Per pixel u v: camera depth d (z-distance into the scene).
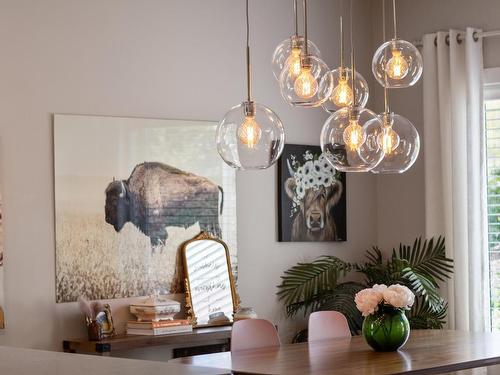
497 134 6.77
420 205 7.04
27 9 5.46
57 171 5.54
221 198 6.25
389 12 7.25
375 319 4.55
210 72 6.29
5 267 5.31
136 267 5.83
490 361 4.32
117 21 5.84
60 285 5.52
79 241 5.61
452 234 6.68
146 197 5.89
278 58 3.97
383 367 4.03
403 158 3.84
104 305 5.57
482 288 6.55
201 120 6.21
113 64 5.81
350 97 4.20
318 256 6.88
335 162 3.63
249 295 6.43
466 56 6.65
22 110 5.42
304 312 6.74
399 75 3.93
